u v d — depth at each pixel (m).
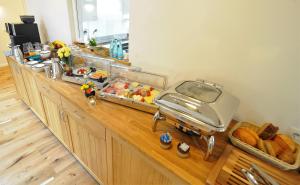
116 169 1.21
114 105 1.26
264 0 0.85
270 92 0.97
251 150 0.85
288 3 0.80
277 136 0.87
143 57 1.46
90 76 1.54
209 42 1.08
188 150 0.85
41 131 2.13
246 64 1.00
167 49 1.29
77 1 2.07
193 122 0.81
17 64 2.04
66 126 1.60
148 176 0.97
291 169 0.76
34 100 2.12
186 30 1.15
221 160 0.82
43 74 1.74
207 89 0.97
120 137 0.99
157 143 0.94
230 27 0.98
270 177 0.71
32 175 1.60
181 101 0.87
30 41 2.34
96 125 1.17
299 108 0.92
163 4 1.19
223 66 1.08
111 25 2.03
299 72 0.86
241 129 0.94
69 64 1.81
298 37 0.82
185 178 0.76
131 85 1.43
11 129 2.12
